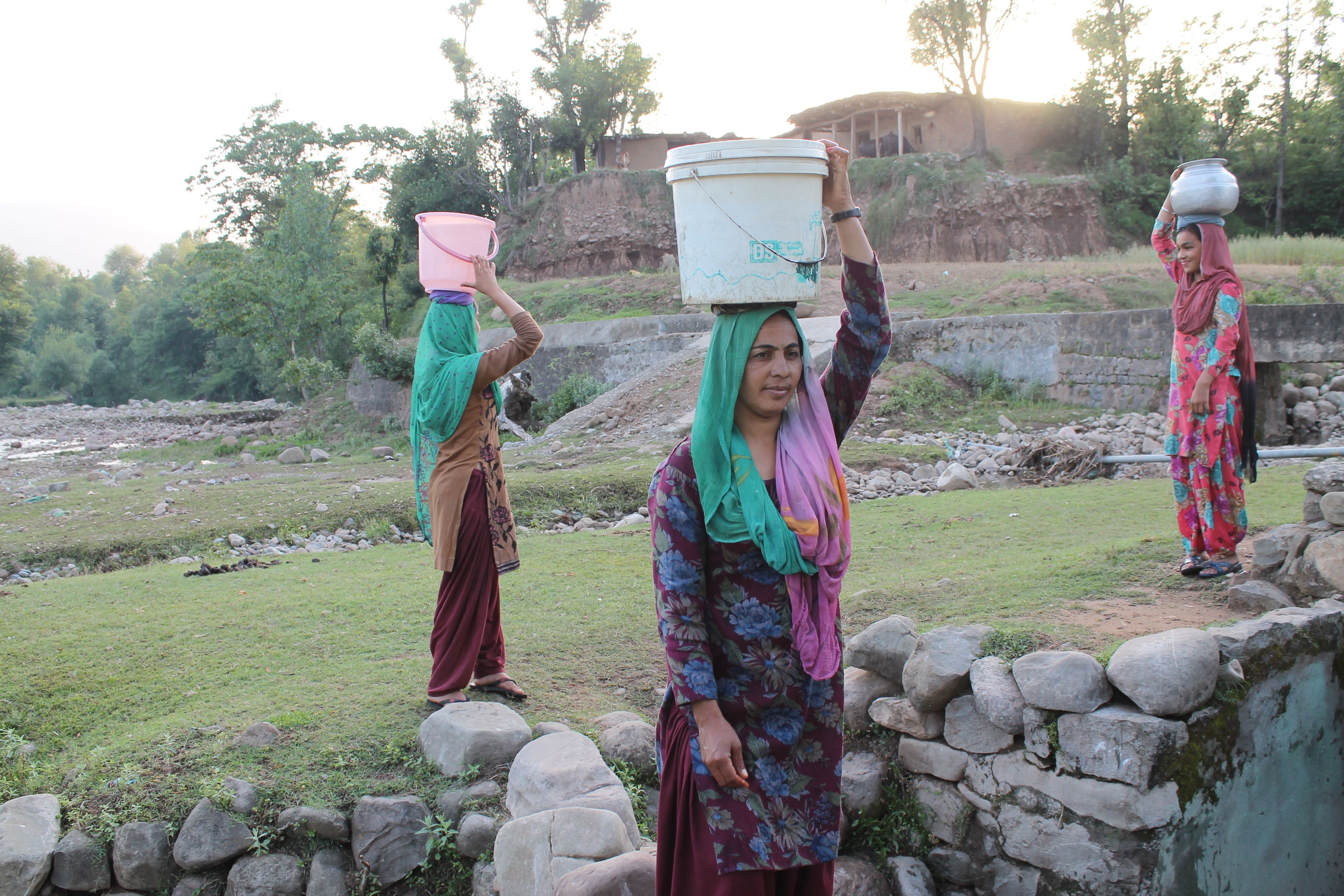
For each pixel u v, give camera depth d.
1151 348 15.51
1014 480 12.19
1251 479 4.55
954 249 36.50
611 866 2.90
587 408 19.19
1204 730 3.09
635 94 44.47
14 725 4.44
